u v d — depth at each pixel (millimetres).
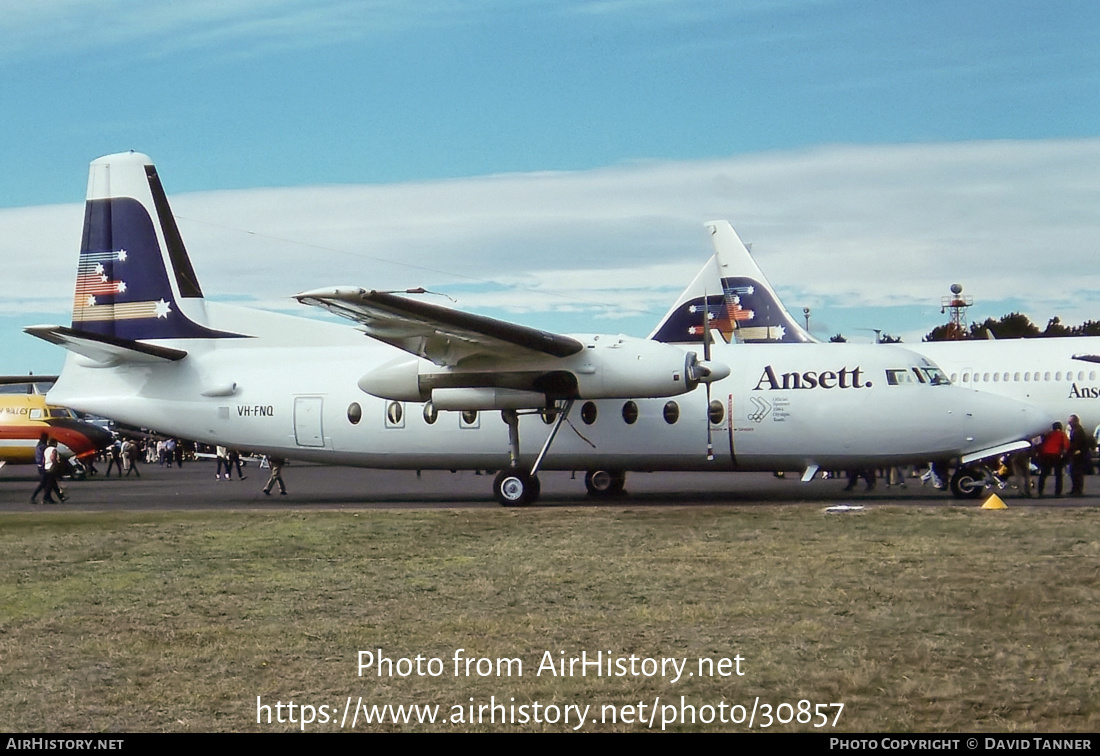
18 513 21547
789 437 21047
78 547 16250
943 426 20656
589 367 20422
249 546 16062
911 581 12461
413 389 21234
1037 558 13742
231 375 23438
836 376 21062
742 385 21281
